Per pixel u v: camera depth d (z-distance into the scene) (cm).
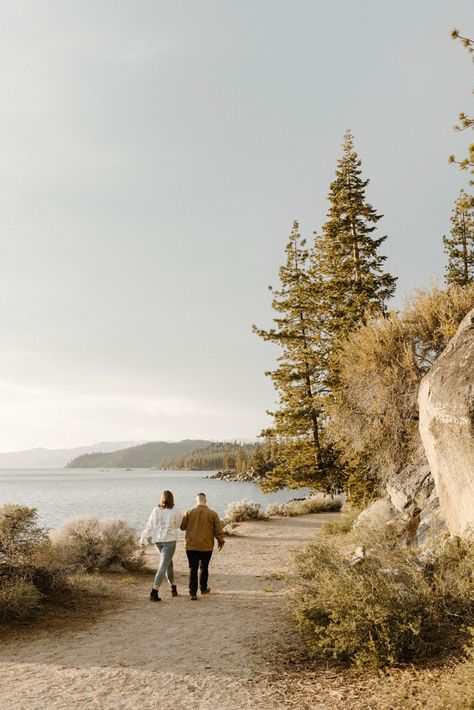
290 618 632
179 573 1105
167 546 853
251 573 1072
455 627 489
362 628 481
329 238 2952
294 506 2648
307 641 523
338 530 1523
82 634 646
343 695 412
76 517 1214
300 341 2864
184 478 18988
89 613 751
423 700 375
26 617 711
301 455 2780
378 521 1068
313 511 2572
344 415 1448
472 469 655
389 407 1319
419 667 437
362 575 541
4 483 14188
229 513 2234
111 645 596
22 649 586
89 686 464
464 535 623
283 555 1280
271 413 2884
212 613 739
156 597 835
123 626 682
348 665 479
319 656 507
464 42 737
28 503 5441
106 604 809
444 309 1358
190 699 428
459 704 336
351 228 2903
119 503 5544
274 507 2580
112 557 1120
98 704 422
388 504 1173
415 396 1286
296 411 2739
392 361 1338
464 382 699
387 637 455
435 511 972
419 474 1141
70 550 1109
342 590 513
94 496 7212
